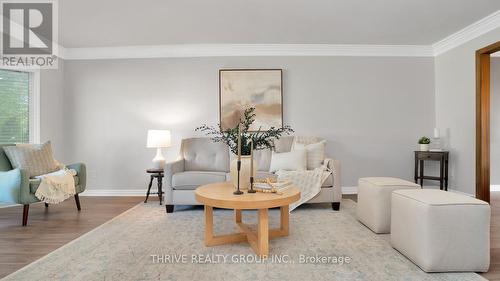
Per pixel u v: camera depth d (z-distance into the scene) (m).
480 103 3.46
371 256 1.97
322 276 1.69
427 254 1.72
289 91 4.25
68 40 3.91
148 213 3.15
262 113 4.19
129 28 3.52
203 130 4.21
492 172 4.64
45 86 3.91
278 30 3.63
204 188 2.32
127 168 4.23
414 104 4.30
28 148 3.11
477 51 3.49
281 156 3.48
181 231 2.53
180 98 4.23
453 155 3.94
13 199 2.64
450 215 1.72
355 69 4.27
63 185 2.94
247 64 4.23
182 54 4.21
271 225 2.69
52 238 2.37
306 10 3.07
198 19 3.28
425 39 3.98
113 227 2.64
